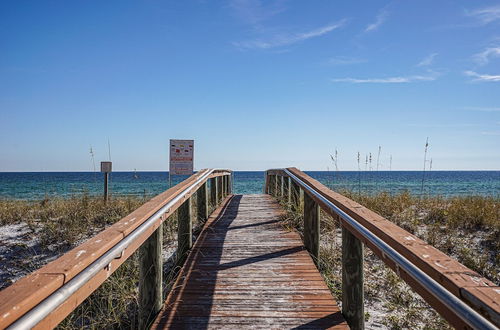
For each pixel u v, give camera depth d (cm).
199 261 462
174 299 350
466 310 131
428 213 795
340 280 453
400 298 425
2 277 529
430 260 173
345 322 304
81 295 181
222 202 1033
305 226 518
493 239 622
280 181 1136
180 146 940
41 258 590
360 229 254
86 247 205
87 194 1024
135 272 478
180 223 510
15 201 1199
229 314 319
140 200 963
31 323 130
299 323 302
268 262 457
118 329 360
